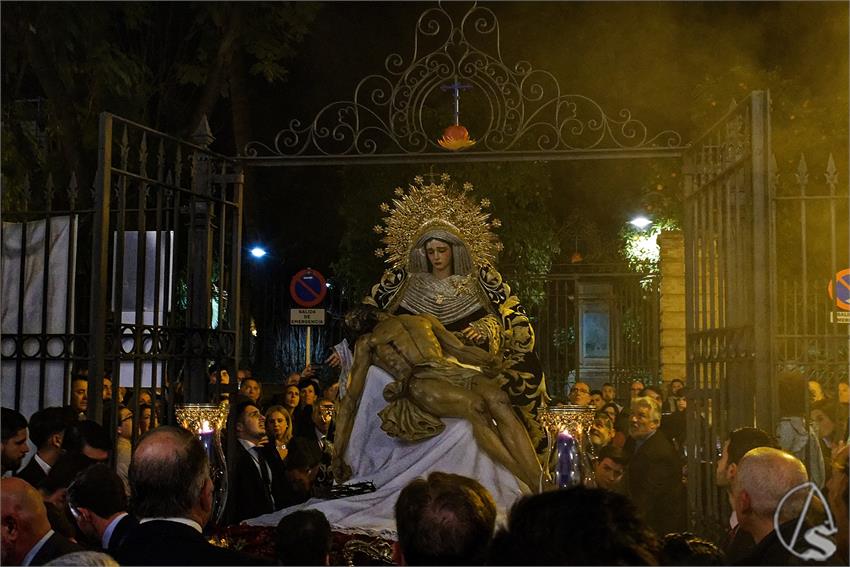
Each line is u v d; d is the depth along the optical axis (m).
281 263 23.59
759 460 4.23
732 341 7.02
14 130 13.77
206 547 4.09
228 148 23.14
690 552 3.71
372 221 18.34
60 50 13.34
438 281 9.88
